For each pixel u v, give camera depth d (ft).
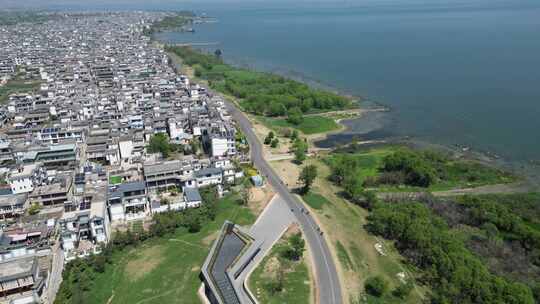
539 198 613.93
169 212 533.55
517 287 385.70
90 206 509.76
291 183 648.38
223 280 408.05
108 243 473.67
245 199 574.97
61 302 381.81
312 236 499.51
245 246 463.01
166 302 389.39
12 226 493.77
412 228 479.00
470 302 386.93
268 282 411.95
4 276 378.73
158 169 604.90
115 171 649.61
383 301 397.39
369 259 463.01
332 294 401.90
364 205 594.65
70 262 439.22
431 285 422.00
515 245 499.51
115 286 414.00
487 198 611.47
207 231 507.30
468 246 484.33
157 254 464.65
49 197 551.18
